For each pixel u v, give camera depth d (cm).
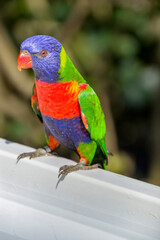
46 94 529
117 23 1004
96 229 447
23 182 492
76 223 456
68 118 546
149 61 1040
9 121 1050
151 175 1040
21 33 1022
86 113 541
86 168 507
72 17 966
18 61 512
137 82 1036
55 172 476
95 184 457
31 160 488
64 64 520
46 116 551
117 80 1041
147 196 437
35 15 1004
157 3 952
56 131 563
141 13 989
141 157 1131
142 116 1124
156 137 1026
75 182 465
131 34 1016
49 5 1012
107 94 1045
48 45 507
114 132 1047
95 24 1009
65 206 471
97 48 1011
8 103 1043
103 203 455
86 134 561
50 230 454
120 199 447
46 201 479
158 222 435
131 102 1047
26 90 1027
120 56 1027
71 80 530
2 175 500
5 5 997
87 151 569
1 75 1030
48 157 498
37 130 1052
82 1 958
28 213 470
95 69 1025
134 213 443
